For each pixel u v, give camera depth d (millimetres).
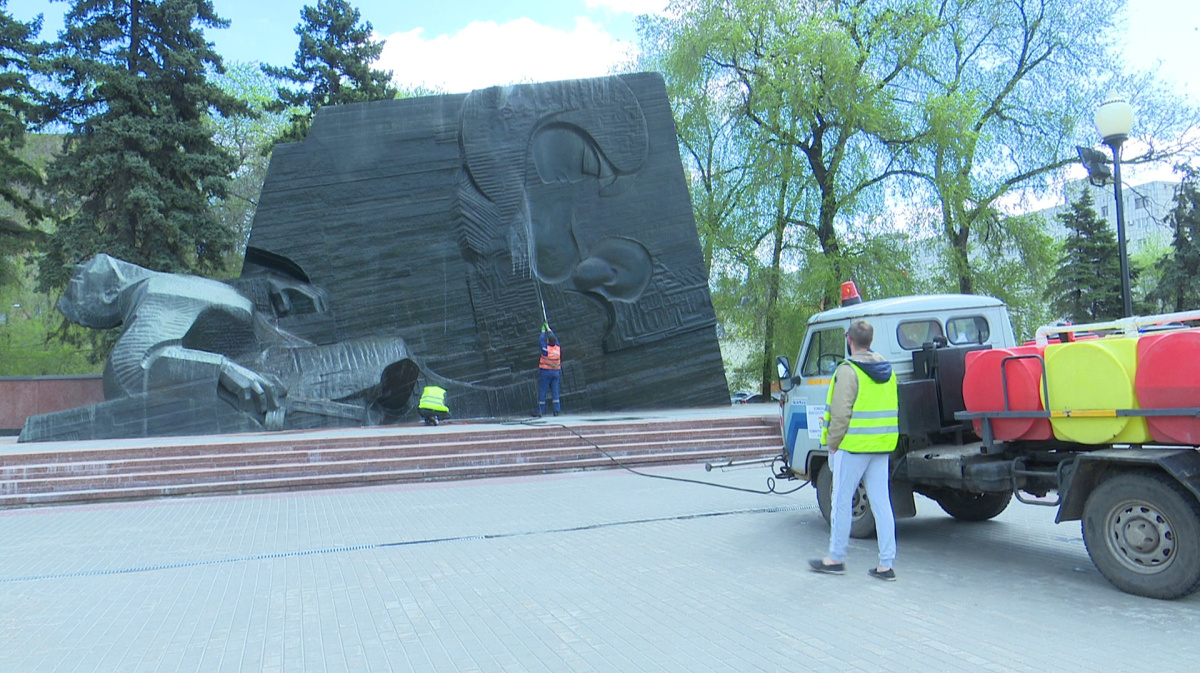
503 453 12844
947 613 5004
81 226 25172
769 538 7406
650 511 8953
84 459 11633
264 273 18641
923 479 6828
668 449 14016
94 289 16906
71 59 24578
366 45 32188
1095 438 5562
